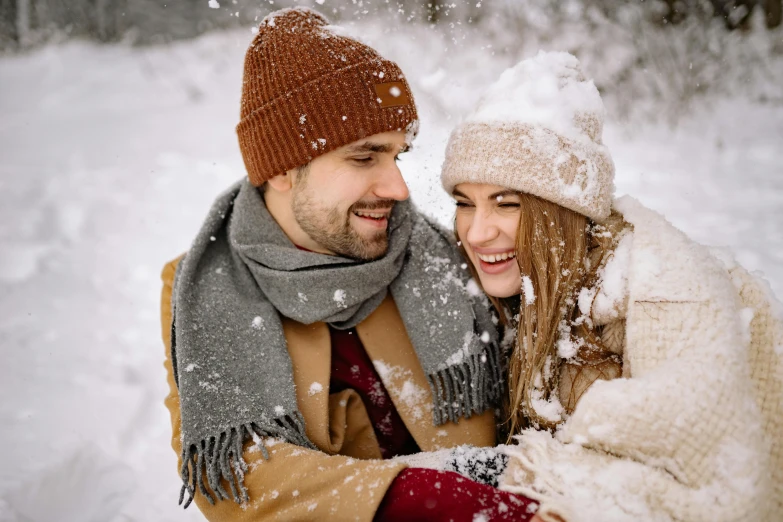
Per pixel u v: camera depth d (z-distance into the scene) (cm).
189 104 827
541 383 157
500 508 127
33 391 246
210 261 178
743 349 134
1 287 345
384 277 171
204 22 1188
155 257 384
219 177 529
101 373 262
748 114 537
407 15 502
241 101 179
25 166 575
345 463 139
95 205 464
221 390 154
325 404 165
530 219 152
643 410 126
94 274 363
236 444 146
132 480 202
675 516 123
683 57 559
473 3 526
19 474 192
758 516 124
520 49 517
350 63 162
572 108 151
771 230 319
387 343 179
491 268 163
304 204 168
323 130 161
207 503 148
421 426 173
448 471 136
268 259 170
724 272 146
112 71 1018
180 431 161
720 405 126
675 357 133
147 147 633
